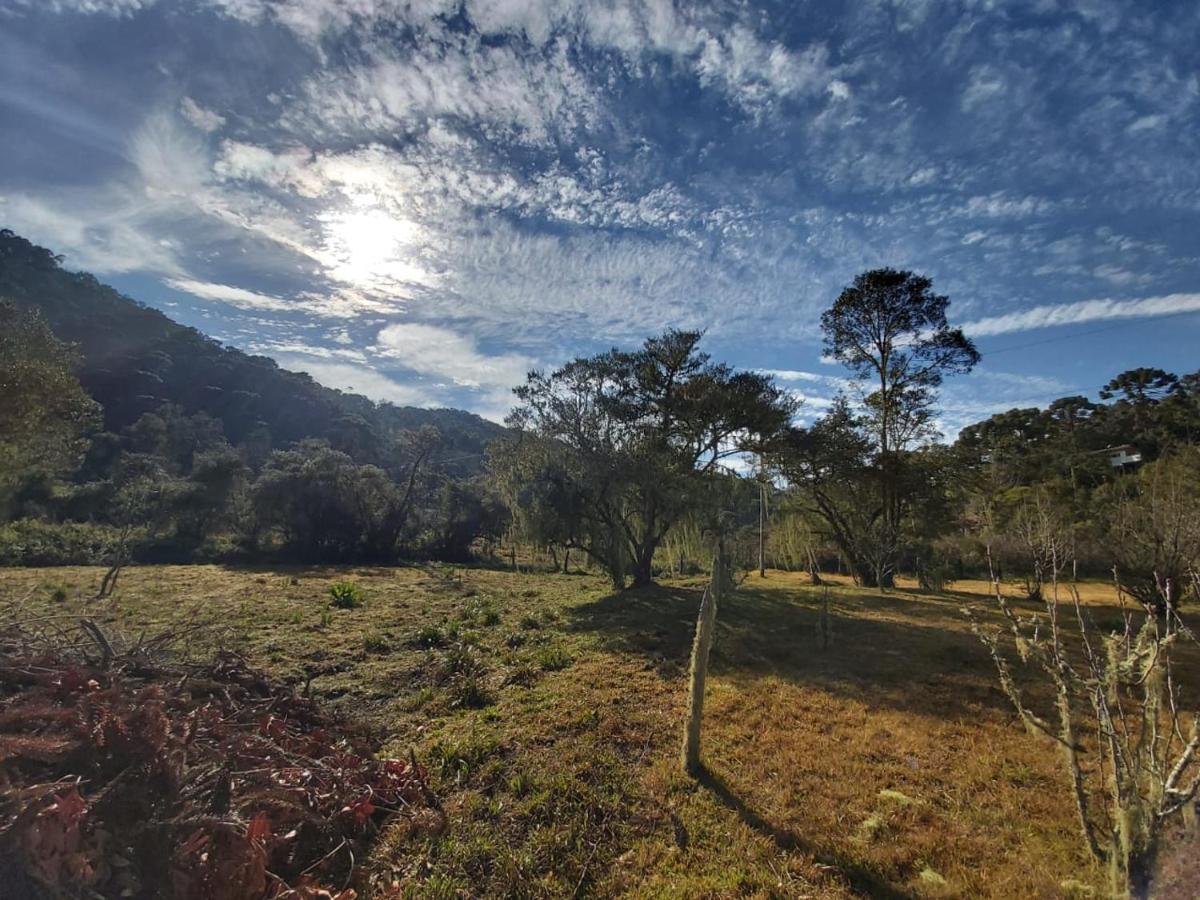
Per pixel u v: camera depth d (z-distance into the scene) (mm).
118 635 6172
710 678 7586
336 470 34312
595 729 5656
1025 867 3328
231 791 3162
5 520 25594
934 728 5695
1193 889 2498
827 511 23078
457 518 37500
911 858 3486
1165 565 7844
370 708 6582
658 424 18031
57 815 2424
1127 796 2820
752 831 3826
